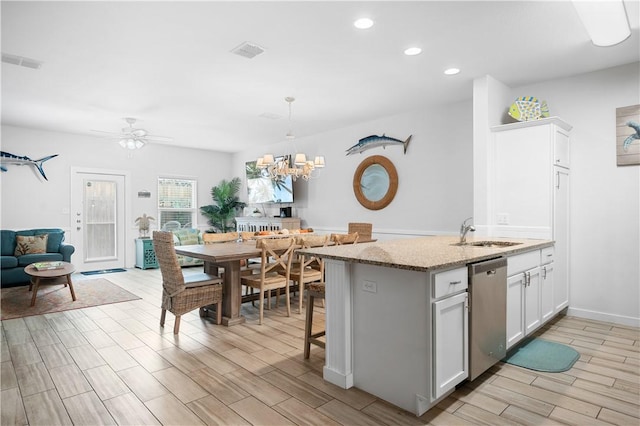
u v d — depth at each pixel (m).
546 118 3.51
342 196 6.34
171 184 7.98
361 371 2.33
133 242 7.37
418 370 2.03
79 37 2.98
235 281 3.76
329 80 4.00
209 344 3.14
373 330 2.25
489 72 3.79
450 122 4.90
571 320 3.74
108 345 3.12
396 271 2.13
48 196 6.39
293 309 4.30
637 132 3.52
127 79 3.93
